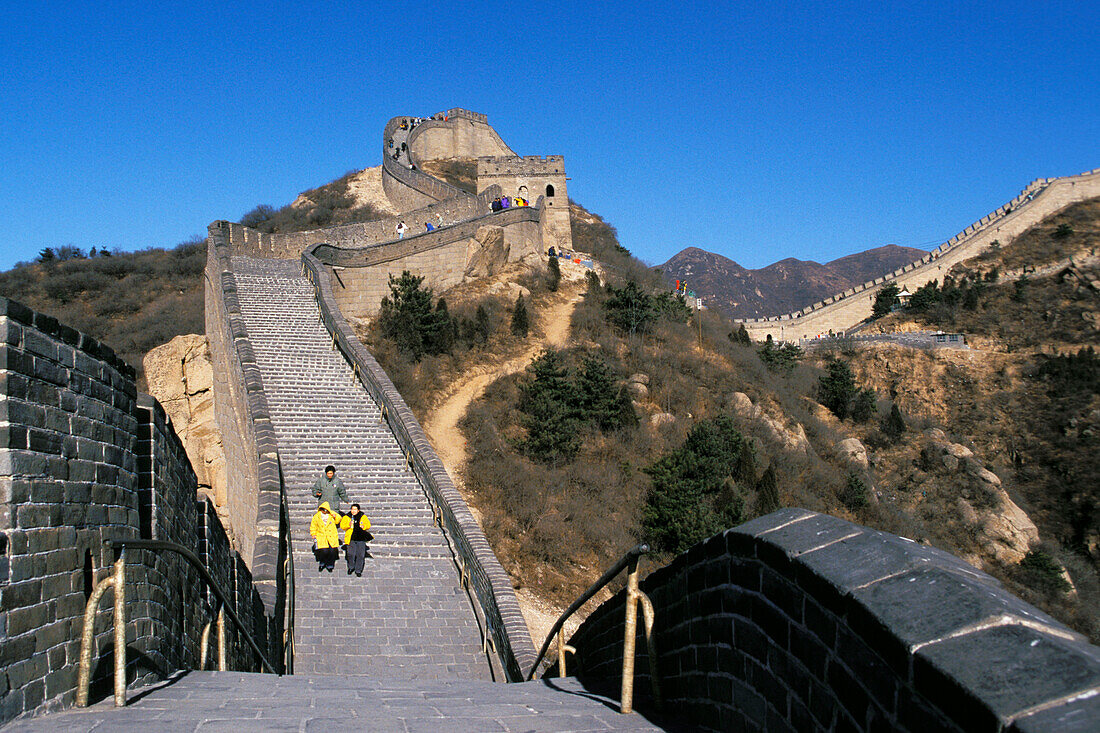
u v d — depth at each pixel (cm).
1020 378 6200
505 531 2514
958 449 4434
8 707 507
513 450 2977
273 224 5938
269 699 632
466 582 1603
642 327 4234
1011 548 4034
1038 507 5047
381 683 817
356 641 1423
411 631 1466
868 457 4491
